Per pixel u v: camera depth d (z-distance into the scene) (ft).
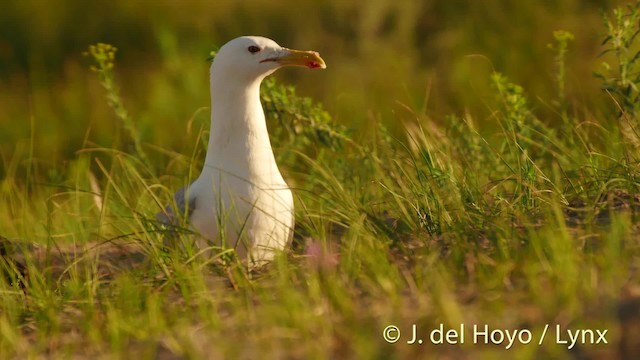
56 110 78.79
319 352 26.66
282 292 30.94
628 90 42.75
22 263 41.47
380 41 82.28
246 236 37.09
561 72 49.78
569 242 30.89
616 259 29.68
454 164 42.65
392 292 29.86
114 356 29.22
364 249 33.78
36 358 30.60
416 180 40.98
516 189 38.47
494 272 30.63
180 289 34.63
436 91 69.56
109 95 52.08
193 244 37.22
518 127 45.57
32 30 89.71
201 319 31.07
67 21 90.17
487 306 28.27
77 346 31.07
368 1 84.99
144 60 86.28
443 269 31.01
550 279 29.27
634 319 25.91
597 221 34.47
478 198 38.50
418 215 37.81
